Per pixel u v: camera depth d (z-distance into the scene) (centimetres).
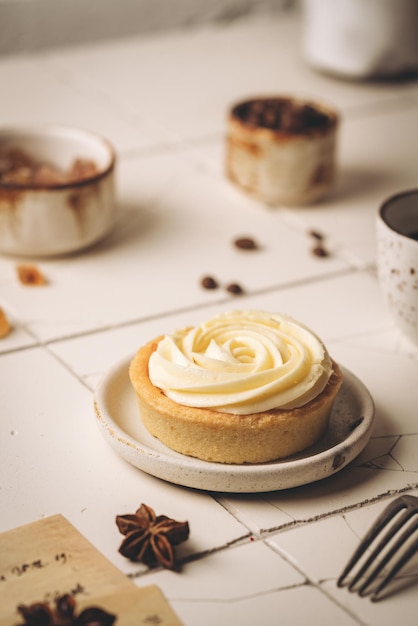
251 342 59
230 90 103
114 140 91
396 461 59
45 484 58
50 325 69
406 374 65
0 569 53
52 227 74
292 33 122
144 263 76
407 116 99
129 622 51
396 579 53
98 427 60
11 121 93
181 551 54
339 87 106
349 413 61
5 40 110
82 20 114
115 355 67
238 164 82
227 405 56
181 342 59
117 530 55
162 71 108
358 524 56
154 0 117
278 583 53
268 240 79
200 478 56
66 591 52
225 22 123
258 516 56
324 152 81
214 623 52
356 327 70
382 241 65
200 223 81
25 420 62
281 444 57
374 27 102
